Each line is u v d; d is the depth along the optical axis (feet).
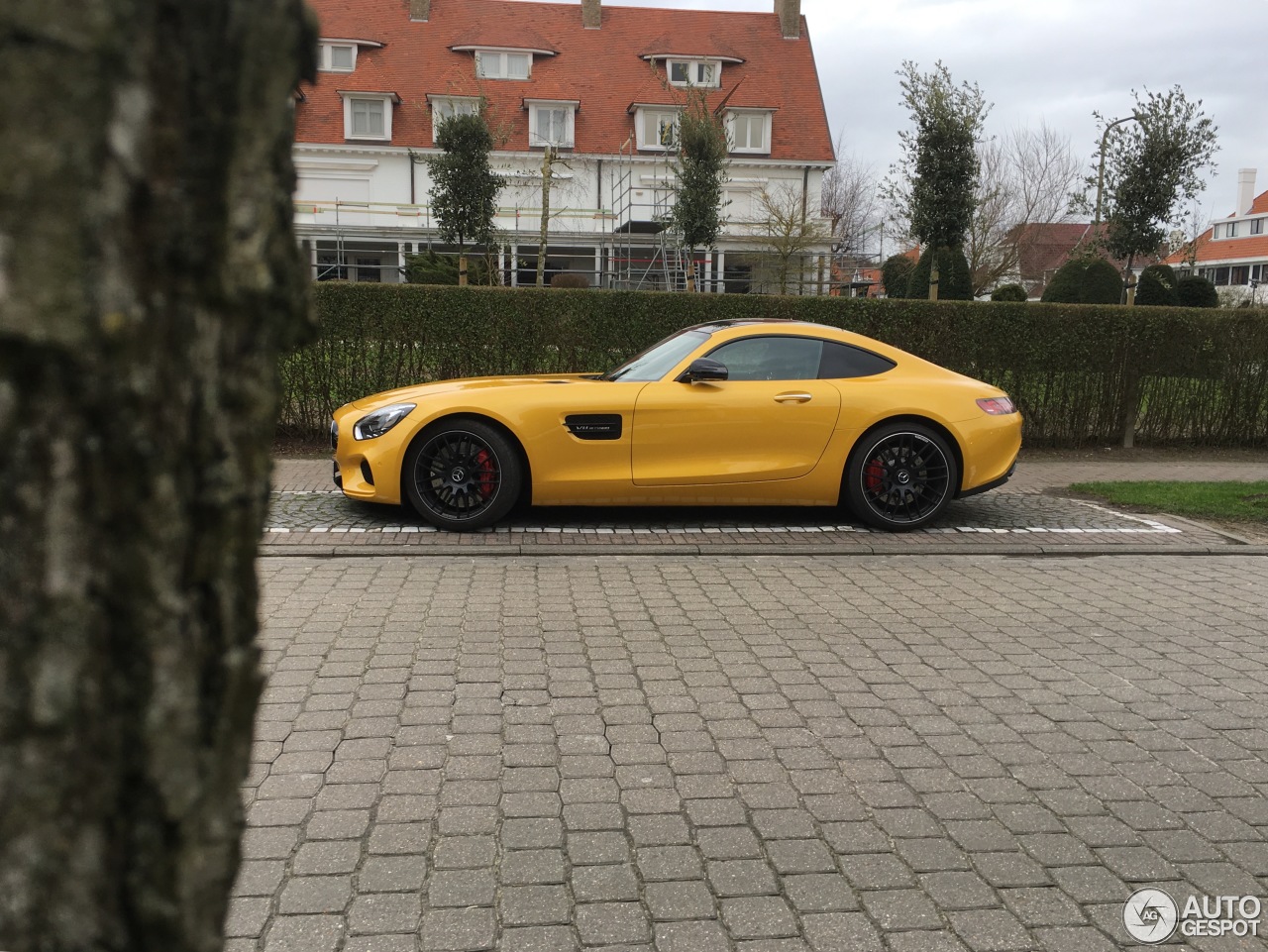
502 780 10.66
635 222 110.11
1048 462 35.45
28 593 2.23
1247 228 247.50
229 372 2.51
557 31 122.72
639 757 11.30
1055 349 36.81
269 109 2.45
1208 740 12.05
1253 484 30.17
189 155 2.31
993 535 23.79
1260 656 15.28
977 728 12.29
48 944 2.40
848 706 12.92
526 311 34.09
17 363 2.13
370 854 9.09
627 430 22.54
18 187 2.05
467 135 62.28
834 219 128.57
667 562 20.94
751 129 119.34
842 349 23.90
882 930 8.07
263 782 10.52
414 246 111.55
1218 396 38.04
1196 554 22.70
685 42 121.80
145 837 2.48
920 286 84.48
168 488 2.36
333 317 33.45
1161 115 53.52
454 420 22.39
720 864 9.04
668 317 34.63
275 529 22.68
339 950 7.64
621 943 7.82
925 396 23.45
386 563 20.42
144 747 2.41
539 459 22.43
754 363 23.53
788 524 24.62
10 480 2.17
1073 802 10.37
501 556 21.20
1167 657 15.16
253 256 2.43
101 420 2.22
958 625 16.69
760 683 13.75
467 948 7.70
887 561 21.53
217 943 2.70
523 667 14.23
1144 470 33.99
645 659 14.66
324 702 12.77
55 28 2.03
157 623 2.38
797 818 9.93
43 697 2.27
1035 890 8.73
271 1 2.42
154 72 2.21
